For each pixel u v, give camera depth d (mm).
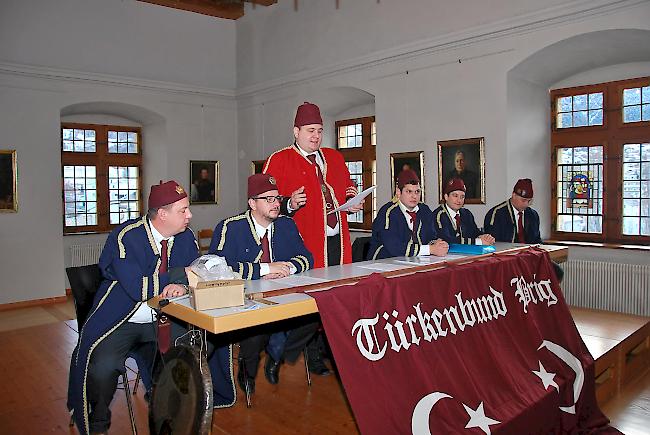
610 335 4438
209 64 9953
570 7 5715
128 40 9008
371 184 8930
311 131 3646
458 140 6770
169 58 9477
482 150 6566
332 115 9391
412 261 3375
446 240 4504
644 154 6469
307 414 3252
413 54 7203
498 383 2883
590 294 6336
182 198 2799
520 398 2910
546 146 7156
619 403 3965
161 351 2609
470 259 3463
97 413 2902
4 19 7781
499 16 6340
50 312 7559
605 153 6750
